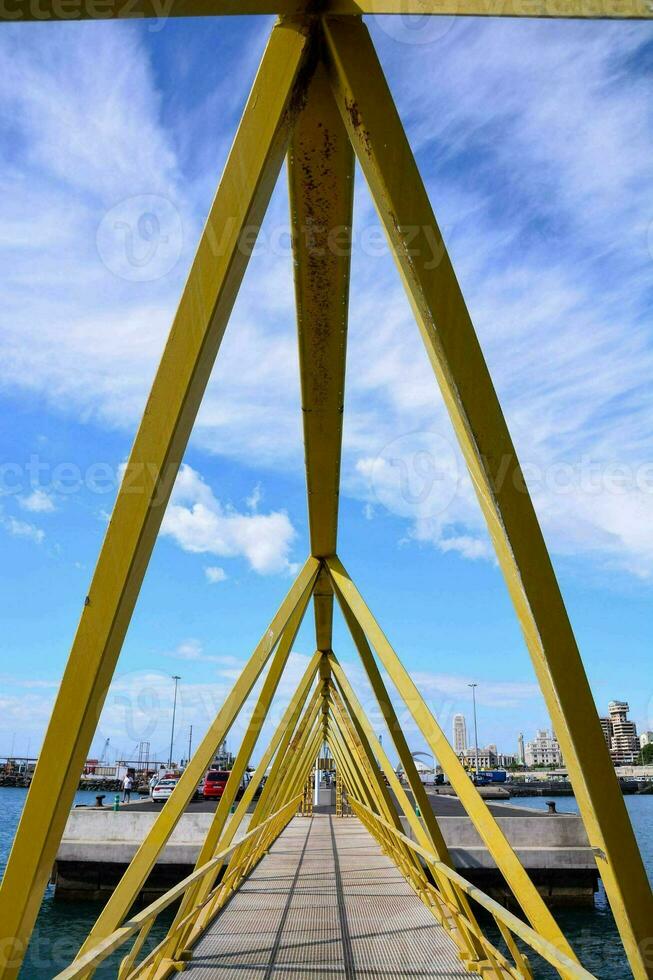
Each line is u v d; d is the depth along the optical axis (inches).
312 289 224.4
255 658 305.0
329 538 418.6
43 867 134.2
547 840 685.3
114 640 142.5
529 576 150.9
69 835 699.4
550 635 148.9
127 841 694.5
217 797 1138.7
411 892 431.2
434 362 168.1
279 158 164.6
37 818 134.0
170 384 147.9
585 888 668.1
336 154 188.5
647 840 1071.6
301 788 1064.2
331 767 1854.1
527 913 200.5
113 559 141.9
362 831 856.3
